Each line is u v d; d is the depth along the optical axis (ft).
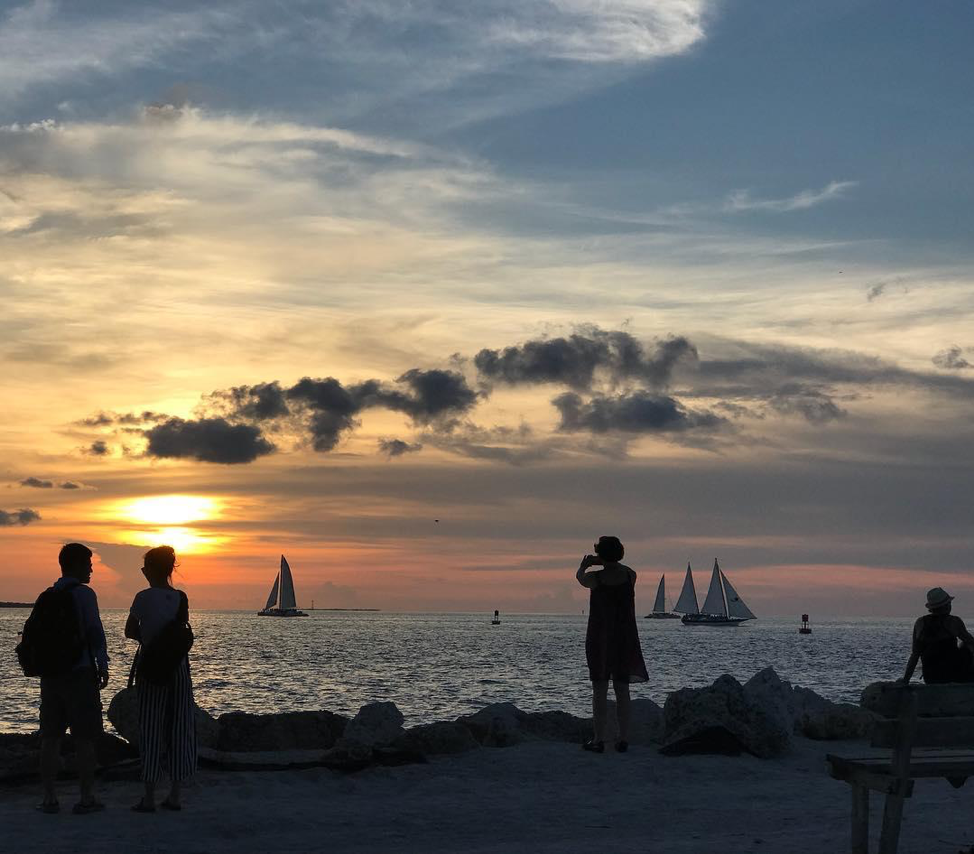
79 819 28.12
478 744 40.96
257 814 29.19
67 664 28.71
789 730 41.27
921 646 38.24
